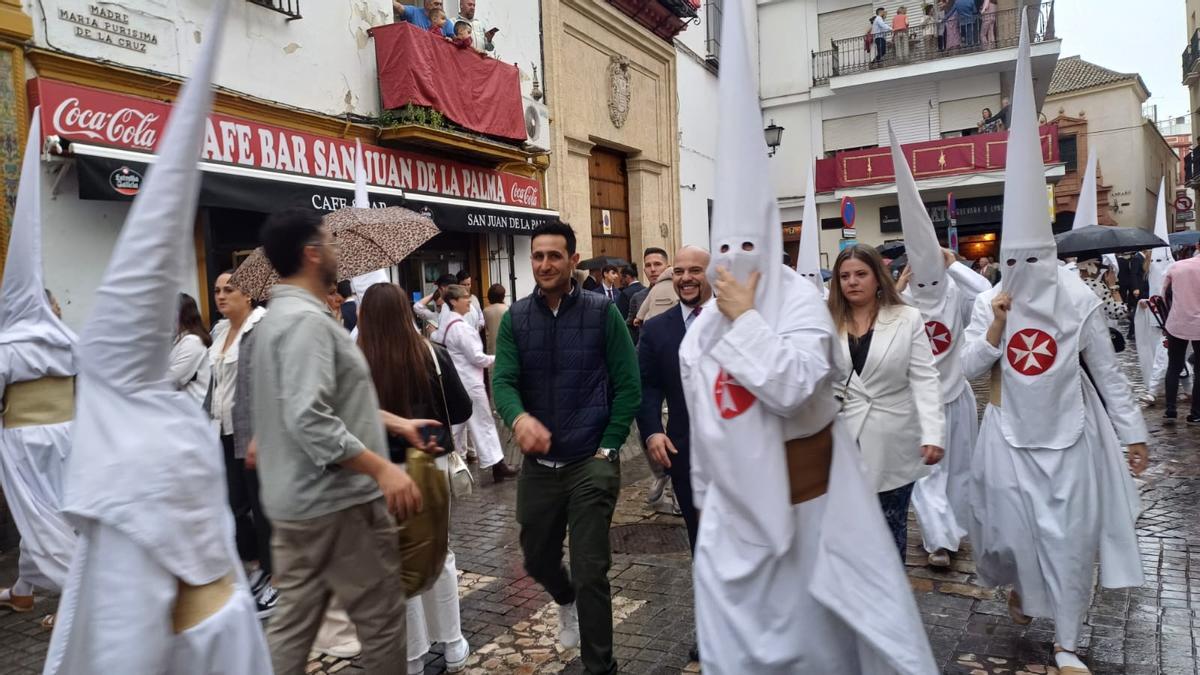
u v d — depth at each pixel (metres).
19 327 4.80
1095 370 3.90
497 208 12.66
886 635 2.41
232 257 8.70
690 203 20.95
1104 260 17.50
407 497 2.76
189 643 2.25
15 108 6.73
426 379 3.75
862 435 3.72
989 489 4.02
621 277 12.30
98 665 2.12
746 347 2.37
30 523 4.78
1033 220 3.81
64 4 7.08
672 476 4.02
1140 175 42.09
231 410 4.82
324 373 2.77
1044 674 3.73
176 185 2.16
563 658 4.09
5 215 6.65
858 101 27.27
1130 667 3.76
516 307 3.88
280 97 9.31
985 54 24.78
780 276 2.54
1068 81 44.22
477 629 4.48
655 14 18.25
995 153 24.09
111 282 2.17
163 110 7.80
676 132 19.58
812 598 2.52
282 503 2.84
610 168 17.42
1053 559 3.75
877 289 3.88
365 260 5.13
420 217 5.44
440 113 11.06
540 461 3.79
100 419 2.18
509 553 5.80
